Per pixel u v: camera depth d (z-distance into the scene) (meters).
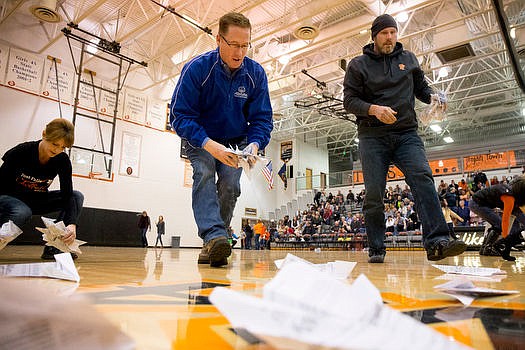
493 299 0.72
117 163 11.52
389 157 2.41
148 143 12.38
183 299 0.67
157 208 12.50
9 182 1.96
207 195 1.75
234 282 1.02
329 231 14.06
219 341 0.35
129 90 11.97
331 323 0.20
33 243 8.45
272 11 10.13
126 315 0.50
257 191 17.44
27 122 9.80
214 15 10.41
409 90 2.33
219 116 1.86
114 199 11.38
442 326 0.46
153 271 1.45
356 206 14.88
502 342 0.38
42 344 0.18
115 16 10.55
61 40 10.58
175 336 0.37
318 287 0.25
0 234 1.21
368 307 0.23
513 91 15.28
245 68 1.85
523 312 0.57
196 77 1.75
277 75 11.67
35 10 8.07
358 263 2.37
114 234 11.02
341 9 10.33
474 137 19.66
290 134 18.84
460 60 10.88
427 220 2.16
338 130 19.77
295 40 11.57
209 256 1.72
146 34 11.28
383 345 0.18
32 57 10.04
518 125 18.67
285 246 13.41
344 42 11.37
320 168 20.05
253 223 16.94
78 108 10.66
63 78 10.49
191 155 1.84
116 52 9.45
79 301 0.20
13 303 0.18
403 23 10.79
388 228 11.61
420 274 1.44
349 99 2.34
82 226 10.43
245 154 1.54
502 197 2.96
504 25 3.21
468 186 12.07
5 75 9.59
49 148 1.93
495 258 3.38
